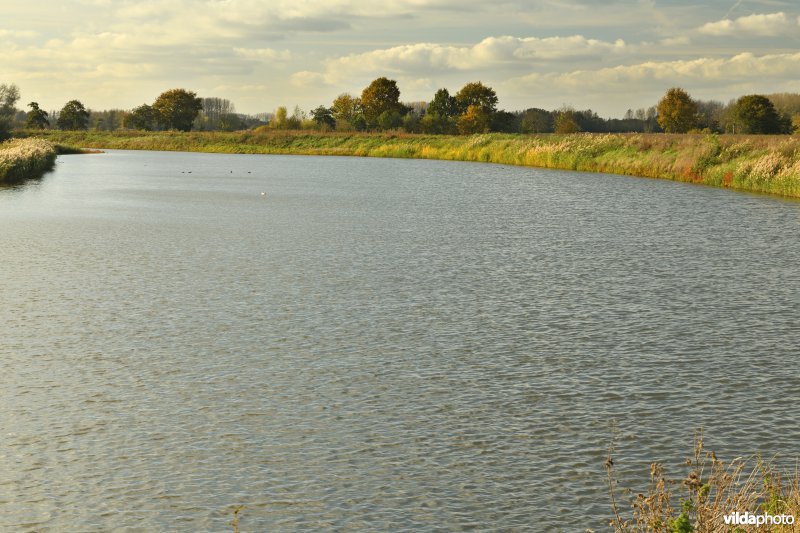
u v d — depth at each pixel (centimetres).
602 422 1191
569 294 1998
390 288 2047
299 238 2884
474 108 13212
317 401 1264
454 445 1107
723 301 1934
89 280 2103
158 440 1116
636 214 3678
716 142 5819
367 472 1026
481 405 1253
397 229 3150
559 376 1389
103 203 4109
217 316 1756
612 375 1395
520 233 3061
